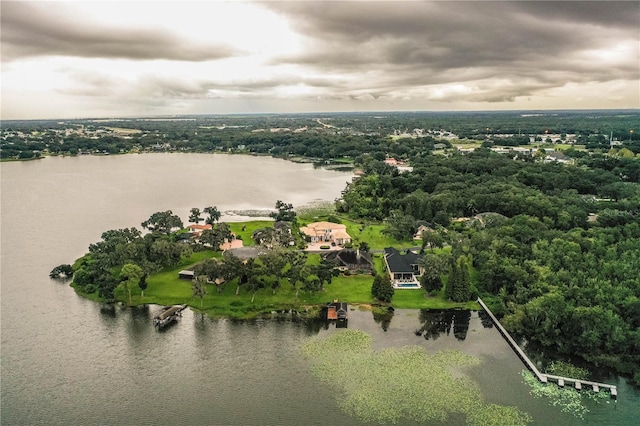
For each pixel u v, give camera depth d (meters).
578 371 113.12
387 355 119.94
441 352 121.69
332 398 102.75
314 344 125.44
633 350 116.75
